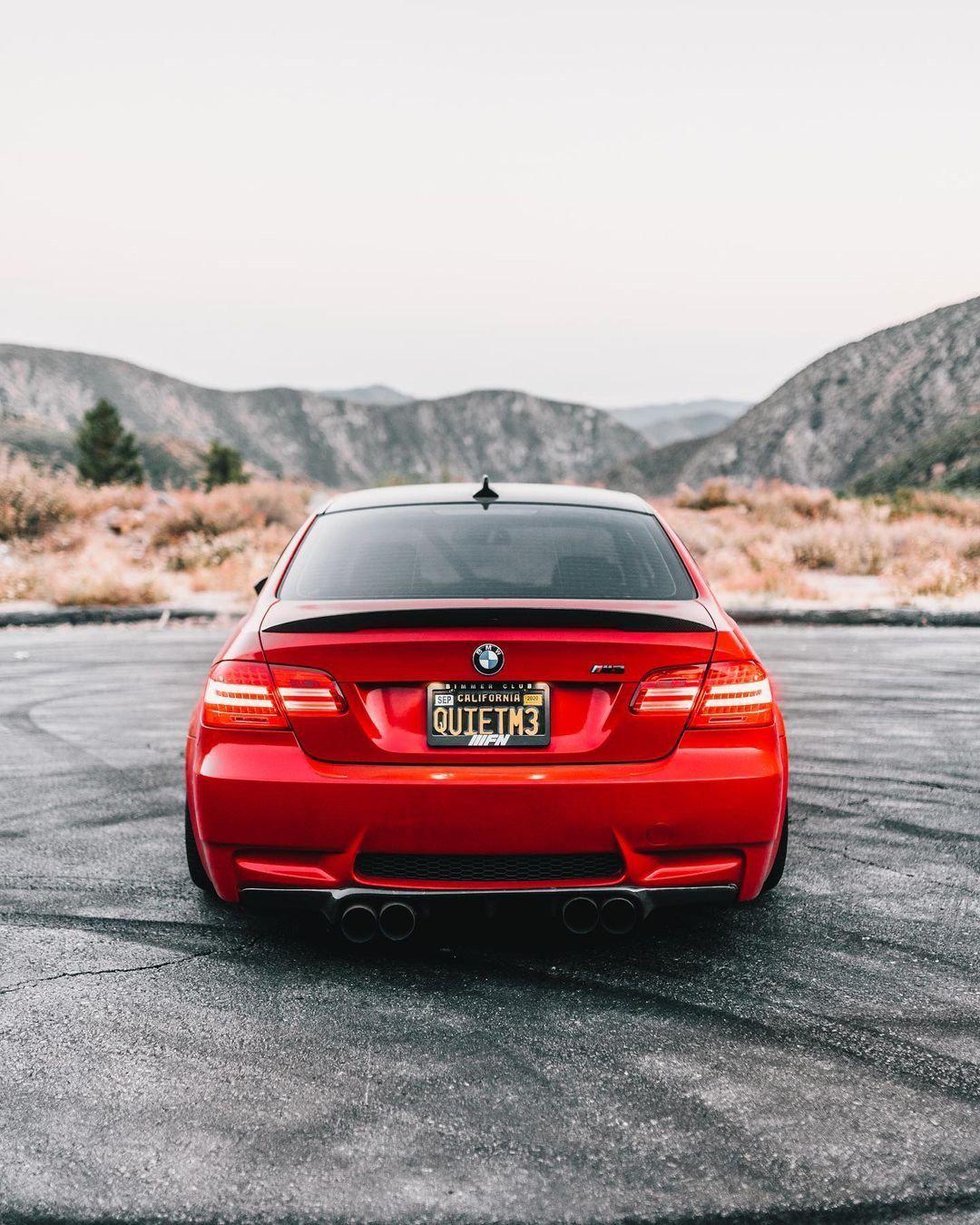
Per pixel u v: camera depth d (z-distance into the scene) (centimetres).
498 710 346
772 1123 274
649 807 342
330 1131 271
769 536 2469
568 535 420
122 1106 282
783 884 461
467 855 341
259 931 408
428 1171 254
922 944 394
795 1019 333
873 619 1442
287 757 347
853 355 17062
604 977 366
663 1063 305
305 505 2808
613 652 346
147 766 672
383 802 338
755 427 17025
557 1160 258
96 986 358
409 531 423
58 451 16975
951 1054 311
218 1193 245
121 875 469
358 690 346
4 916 421
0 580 1656
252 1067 304
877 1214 237
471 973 370
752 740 356
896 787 623
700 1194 244
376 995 352
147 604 1529
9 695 925
